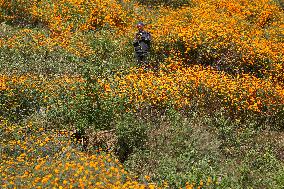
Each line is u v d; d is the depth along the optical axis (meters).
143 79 16.52
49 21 24.41
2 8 24.06
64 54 19.88
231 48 20.39
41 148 11.84
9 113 14.41
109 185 9.62
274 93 16.66
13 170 10.31
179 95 15.79
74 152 11.75
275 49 22.38
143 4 31.64
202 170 11.88
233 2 33.09
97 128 13.68
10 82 15.06
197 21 24.70
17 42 19.80
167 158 12.53
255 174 12.33
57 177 9.78
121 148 12.97
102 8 26.00
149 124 14.13
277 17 31.48
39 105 15.06
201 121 15.11
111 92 14.91
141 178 11.57
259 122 15.93
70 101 14.43
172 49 20.41
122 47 21.16
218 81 16.84
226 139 14.23
